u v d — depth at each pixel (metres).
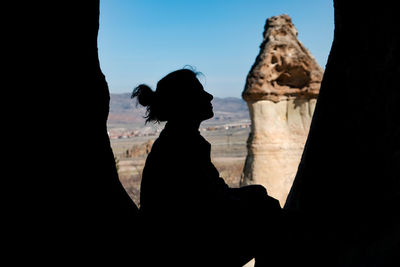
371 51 2.63
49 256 2.84
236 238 2.92
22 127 2.82
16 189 2.72
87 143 3.38
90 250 3.11
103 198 3.43
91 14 3.41
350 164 2.71
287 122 13.62
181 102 2.88
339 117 2.94
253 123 13.48
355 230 2.45
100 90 3.56
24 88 2.85
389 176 2.29
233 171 32.44
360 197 2.54
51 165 2.99
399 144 2.24
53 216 2.92
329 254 2.59
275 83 13.48
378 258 2.07
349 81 2.86
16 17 2.79
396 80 2.34
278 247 3.03
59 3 3.08
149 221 2.90
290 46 13.17
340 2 3.03
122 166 42.09
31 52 2.89
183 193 2.78
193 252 2.82
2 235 2.60
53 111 3.05
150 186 2.88
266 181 13.03
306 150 3.39
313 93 13.14
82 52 3.35
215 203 2.83
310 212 3.01
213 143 80.06
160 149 2.89
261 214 3.01
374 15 2.63
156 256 2.87
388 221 2.19
